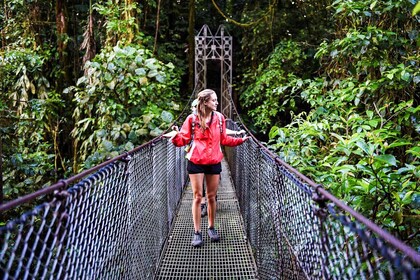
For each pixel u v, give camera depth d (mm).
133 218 1726
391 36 2754
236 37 11117
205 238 2895
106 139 3924
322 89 3611
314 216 1113
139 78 4137
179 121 4367
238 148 3777
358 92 2834
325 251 1009
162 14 8938
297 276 1345
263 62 8695
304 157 2398
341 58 3152
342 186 1739
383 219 1711
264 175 2061
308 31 8164
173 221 3273
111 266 1375
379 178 1709
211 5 10719
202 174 2625
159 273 2336
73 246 1023
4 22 6492
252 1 9570
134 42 5234
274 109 7363
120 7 5406
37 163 4133
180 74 9250
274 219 1756
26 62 5211
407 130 2654
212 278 2271
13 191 3693
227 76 10648
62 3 6543
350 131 2764
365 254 809
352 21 3393
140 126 4020
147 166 2078
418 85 2750
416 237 1767
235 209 3645
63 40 6465
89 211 1154
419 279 543
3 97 5141
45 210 856
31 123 4848
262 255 2143
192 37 9945
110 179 1366
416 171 1645
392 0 2633
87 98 4098
